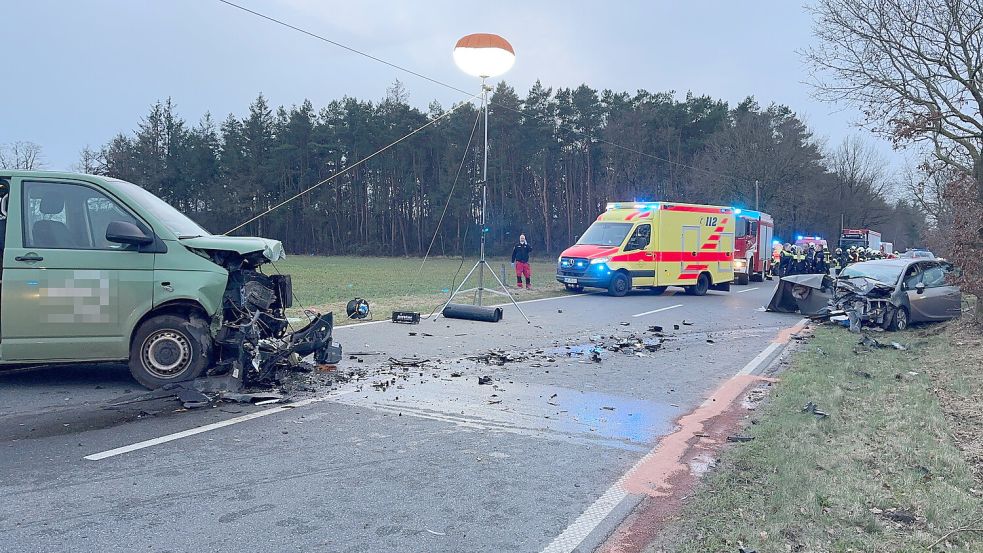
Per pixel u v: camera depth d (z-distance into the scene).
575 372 8.76
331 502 4.28
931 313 14.39
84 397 6.66
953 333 12.41
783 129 58.03
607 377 8.51
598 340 11.54
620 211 22.17
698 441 5.80
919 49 12.00
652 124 65.19
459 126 70.44
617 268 20.64
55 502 4.16
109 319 6.73
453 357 9.45
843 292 14.59
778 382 8.30
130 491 4.36
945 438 5.89
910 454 5.36
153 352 6.90
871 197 74.69
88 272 6.69
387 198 76.00
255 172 72.69
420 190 75.00
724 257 23.44
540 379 8.22
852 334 13.20
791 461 5.10
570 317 14.88
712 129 64.25
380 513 4.13
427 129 72.75
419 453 5.29
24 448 5.18
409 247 77.19
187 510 4.09
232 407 6.46
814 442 5.66
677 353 10.55
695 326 13.91
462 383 7.80
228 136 74.31
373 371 8.26
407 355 9.48
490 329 12.54
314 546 3.66
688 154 64.56
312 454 5.19
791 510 4.16
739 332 13.20
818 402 7.12
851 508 4.23
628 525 4.06
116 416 6.07
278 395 6.88
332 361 8.41
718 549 3.70
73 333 6.67
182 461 4.96
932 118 11.72
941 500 4.40
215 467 4.85
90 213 6.85
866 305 13.82
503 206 70.69
